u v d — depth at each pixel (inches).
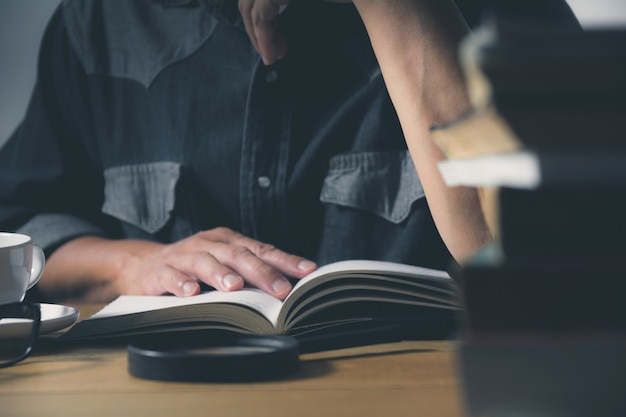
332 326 28.2
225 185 58.6
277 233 57.4
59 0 91.4
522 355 13.3
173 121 60.1
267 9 47.9
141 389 21.5
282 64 56.9
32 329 26.4
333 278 28.2
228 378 22.1
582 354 13.2
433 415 18.1
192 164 59.1
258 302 29.7
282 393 20.6
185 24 61.7
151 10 63.1
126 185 61.1
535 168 12.9
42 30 91.4
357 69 57.2
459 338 13.7
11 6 91.0
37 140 62.3
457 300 29.0
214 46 60.2
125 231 62.0
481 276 13.5
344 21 57.3
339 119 56.6
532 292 13.4
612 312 13.2
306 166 56.7
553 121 12.3
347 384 21.7
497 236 13.9
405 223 56.0
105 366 24.8
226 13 59.6
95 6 64.2
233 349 24.7
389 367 24.1
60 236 54.0
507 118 12.4
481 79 12.7
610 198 13.3
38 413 19.1
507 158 13.2
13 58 91.3
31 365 25.1
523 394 13.3
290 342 24.0
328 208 56.9
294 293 27.8
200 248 38.8
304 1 56.6
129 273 46.8
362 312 29.5
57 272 51.3
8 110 91.4
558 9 56.6
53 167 61.3
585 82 12.1
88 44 63.3
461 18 35.0
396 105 34.4
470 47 12.4
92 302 50.5
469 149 14.4
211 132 58.9
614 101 12.1
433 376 22.7
